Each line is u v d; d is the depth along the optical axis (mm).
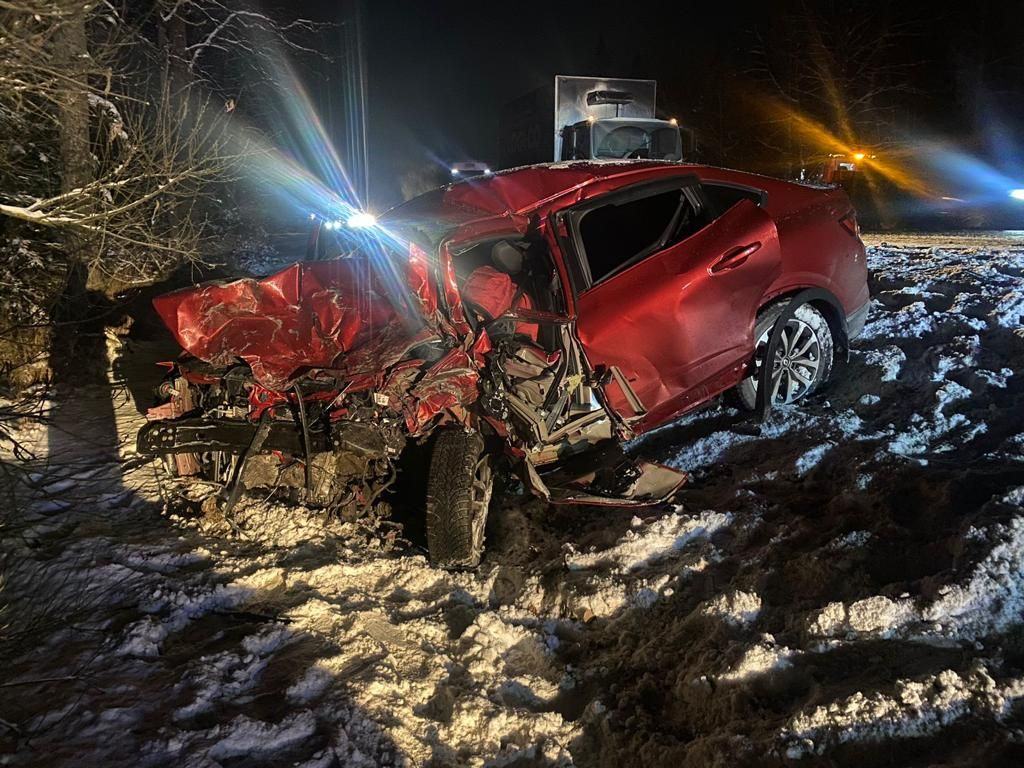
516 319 4641
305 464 4426
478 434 4426
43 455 5598
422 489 4707
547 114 20562
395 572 4219
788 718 2812
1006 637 3018
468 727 3125
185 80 11445
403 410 4219
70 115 7039
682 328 4875
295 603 3943
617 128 18016
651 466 4859
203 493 4957
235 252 13750
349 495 4703
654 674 3422
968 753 2518
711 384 5156
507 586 4203
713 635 3441
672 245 5102
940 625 3125
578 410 4719
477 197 5203
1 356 6809
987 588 3197
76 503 4938
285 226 21016
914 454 4633
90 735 2900
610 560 4219
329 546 4453
